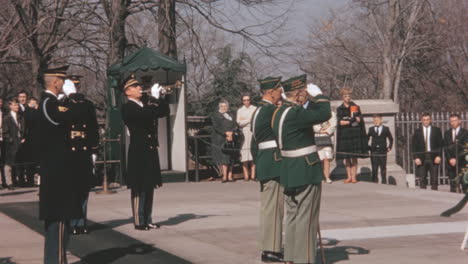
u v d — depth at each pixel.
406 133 20.44
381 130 17.58
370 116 19.22
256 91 22.86
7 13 24.81
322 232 10.24
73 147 7.82
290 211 7.71
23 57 26.50
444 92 40.16
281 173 7.61
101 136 17.12
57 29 23.89
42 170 7.75
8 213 12.69
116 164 16.88
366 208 12.79
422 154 17.72
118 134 16.73
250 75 23.03
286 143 7.52
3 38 23.03
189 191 15.64
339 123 17.17
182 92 17.50
